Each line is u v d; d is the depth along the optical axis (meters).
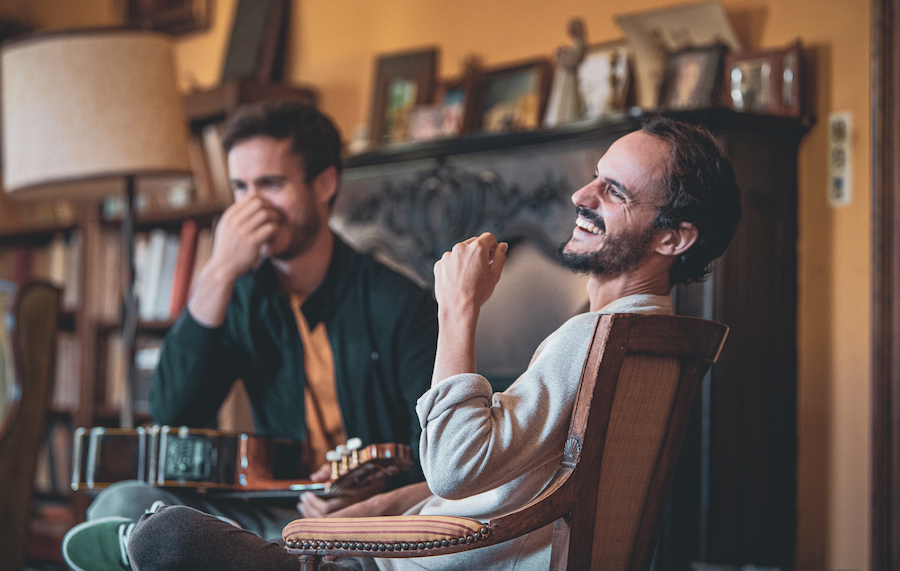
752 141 2.69
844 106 2.76
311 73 4.01
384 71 3.69
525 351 3.05
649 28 2.99
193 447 1.80
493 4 3.50
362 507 1.64
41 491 4.13
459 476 1.18
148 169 2.95
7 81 3.00
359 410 2.08
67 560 1.66
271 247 2.10
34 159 2.92
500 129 3.27
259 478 1.82
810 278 2.78
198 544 1.33
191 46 4.47
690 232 1.34
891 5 2.68
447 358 1.27
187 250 3.75
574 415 1.22
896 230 2.64
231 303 2.18
